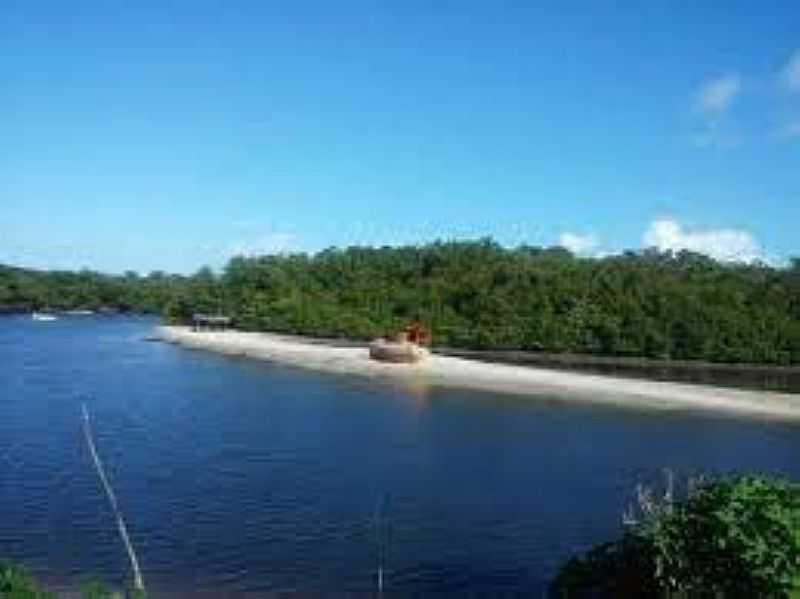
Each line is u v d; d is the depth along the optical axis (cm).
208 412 7012
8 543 3419
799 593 1866
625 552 2172
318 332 15162
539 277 14750
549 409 7550
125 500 4100
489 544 3591
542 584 3158
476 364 10738
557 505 4219
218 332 16062
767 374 11306
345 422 6650
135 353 12481
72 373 9756
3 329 18275
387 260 17500
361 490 4431
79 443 5494
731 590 1927
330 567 3272
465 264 16375
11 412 6762
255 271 18125
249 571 3203
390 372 10112
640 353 12975
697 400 8156
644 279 14375
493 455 5447
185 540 3522
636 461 5378
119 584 3011
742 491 2006
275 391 8456
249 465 4962
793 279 14825
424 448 5628
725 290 13988
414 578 3194
